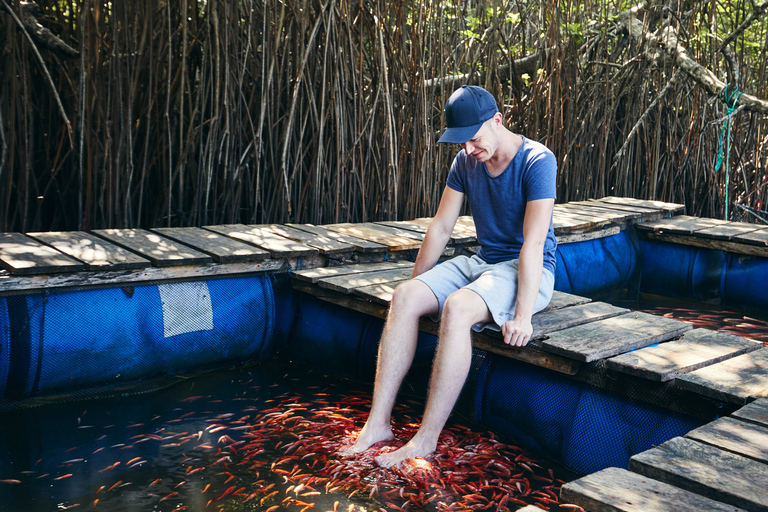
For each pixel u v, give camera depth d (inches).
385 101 153.0
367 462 72.0
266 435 81.0
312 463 73.3
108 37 130.6
